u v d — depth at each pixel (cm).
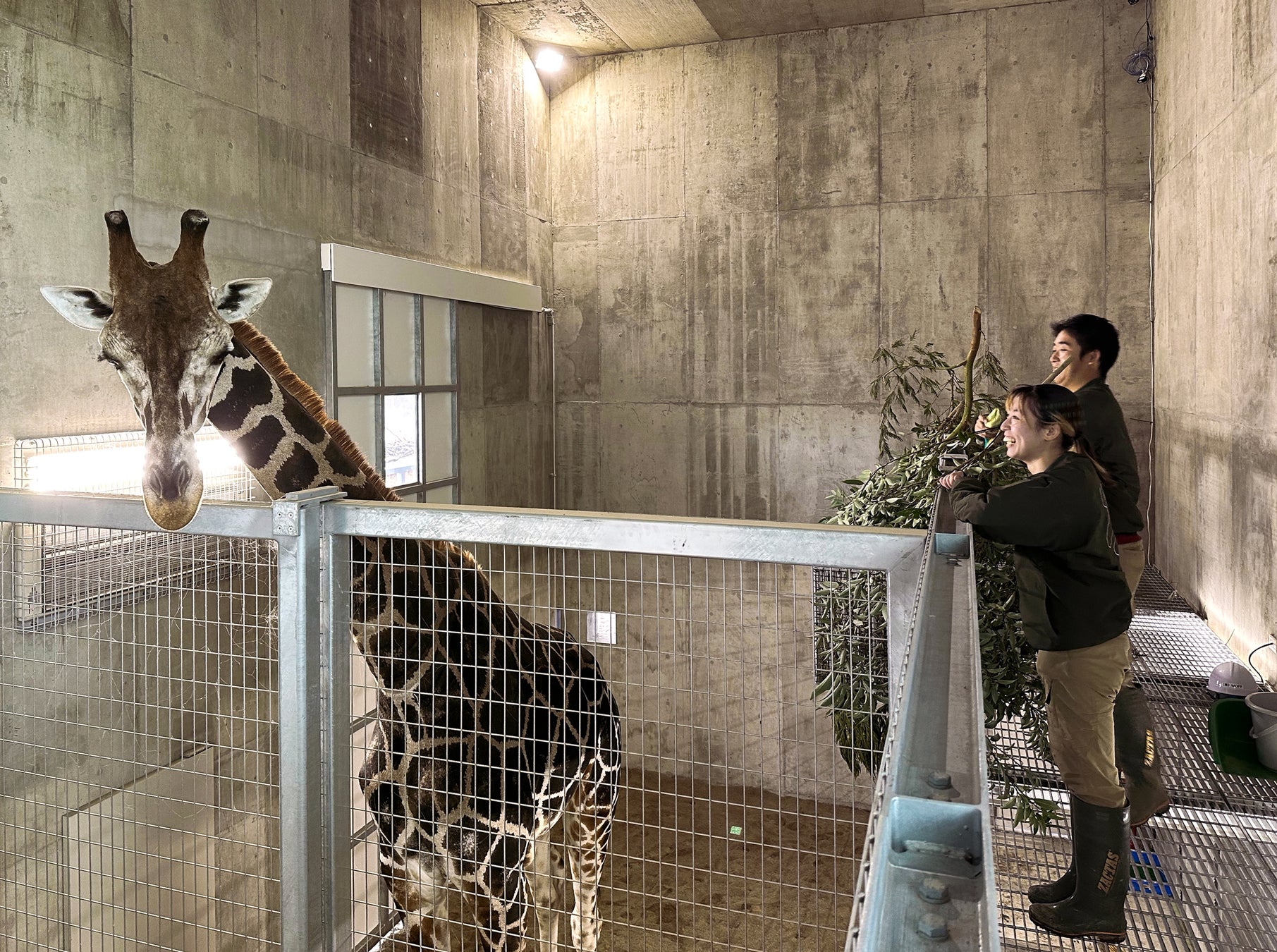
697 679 516
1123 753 238
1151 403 648
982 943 33
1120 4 652
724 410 768
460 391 662
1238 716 275
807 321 739
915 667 61
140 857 338
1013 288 686
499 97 710
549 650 242
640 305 786
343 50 525
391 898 211
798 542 123
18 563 286
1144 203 652
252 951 376
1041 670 213
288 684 149
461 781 188
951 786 42
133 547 320
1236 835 242
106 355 188
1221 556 388
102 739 330
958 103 692
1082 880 208
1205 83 432
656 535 129
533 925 268
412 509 145
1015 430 206
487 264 698
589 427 809
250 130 450
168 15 398
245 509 153
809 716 489
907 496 301
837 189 725
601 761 260
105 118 367
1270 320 310
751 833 503
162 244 396
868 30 710
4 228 324
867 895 38
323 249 501
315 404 229
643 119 773
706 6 677
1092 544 196
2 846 297
